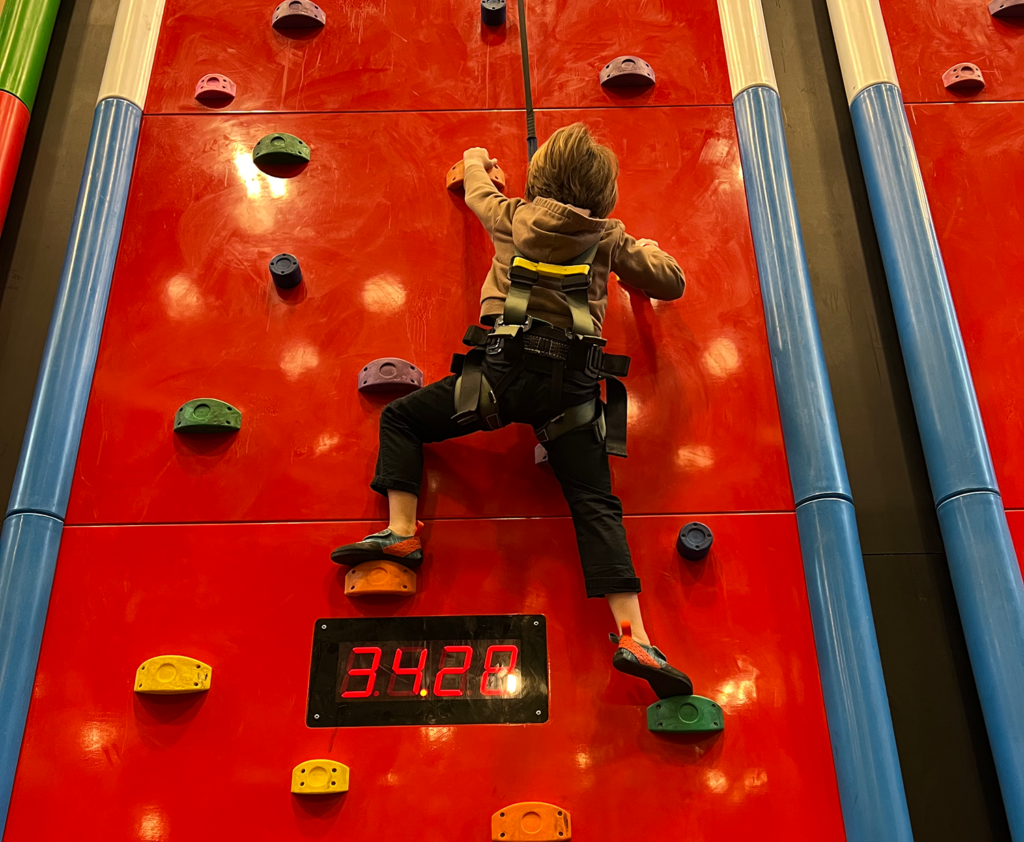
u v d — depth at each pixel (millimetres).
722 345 2609
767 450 2484
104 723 2180
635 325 2629
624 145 2869
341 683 2225
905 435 2590
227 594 2312
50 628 2260
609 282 2688
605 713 2209
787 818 2115
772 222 2695
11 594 2223
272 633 2277
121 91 2869
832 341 2709
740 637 2283
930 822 2188
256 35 3018
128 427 2484
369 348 2596
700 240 2740
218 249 2707
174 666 2211
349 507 2412
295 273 2607
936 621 2379
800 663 2258
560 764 2164
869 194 2844
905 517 2494
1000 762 2150
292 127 2879
